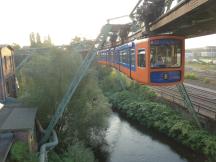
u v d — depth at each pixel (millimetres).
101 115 22594
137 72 17750
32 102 19031
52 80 19938
